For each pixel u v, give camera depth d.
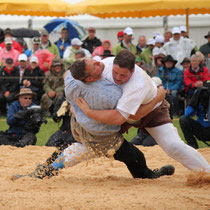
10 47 32.06
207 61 30.77
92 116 9.82
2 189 10.04
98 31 40.38
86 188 10.30
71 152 10.99
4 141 19.33
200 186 10.66
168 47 31.19
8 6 30.61
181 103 28.98
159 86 10.38
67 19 37.03
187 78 27.83
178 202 8.83
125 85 9.75
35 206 8.48
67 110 18.61
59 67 29.31
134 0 29.17
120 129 10.64
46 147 18.78
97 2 29.88
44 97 28.94
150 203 8.69
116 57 9.47
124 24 40.12
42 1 30.91
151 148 18.28
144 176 11.80
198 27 38.91
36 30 38.16
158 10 39.72
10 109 19.86
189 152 10.73
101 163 15.21
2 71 29.88
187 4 28.53
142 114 9.98
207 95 18.48
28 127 19.62
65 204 8.59
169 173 12.51
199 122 18.91
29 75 29.48
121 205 8.55
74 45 31.36
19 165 15.04
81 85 9.84
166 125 10.73
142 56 33.19
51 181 11.00
